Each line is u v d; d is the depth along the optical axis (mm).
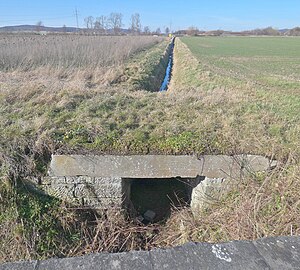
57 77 11719
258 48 39031
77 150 4695
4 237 3965
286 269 1673
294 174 4176
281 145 4844
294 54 29922
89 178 4785
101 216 4957
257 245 1872
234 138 4941
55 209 4613
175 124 5367
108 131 5078
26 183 4609
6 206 4215
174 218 5262
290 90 10125
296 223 3387
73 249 4277
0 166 4426
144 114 5922
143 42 33844
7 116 5633
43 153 4727
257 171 4770
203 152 4781
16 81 9695
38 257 3918
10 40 21094
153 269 1679
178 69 18984
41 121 5258
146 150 4758
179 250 1834
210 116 5797
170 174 4863
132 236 4770
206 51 31969
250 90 9641
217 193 4891
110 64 15508
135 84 11375
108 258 1770
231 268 1681
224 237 3756
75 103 6371
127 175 4816
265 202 3982
